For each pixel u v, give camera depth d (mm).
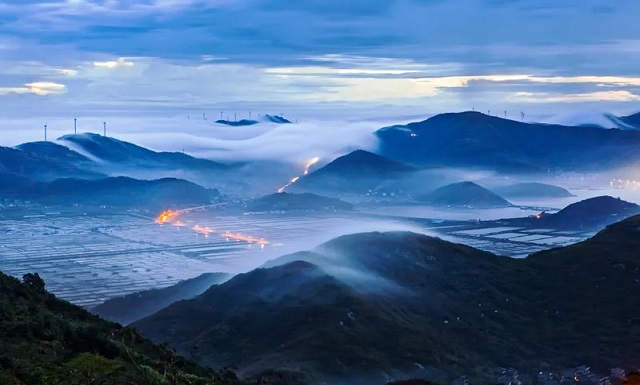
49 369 25781
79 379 25484
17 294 34812
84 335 30422
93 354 27797
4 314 30031
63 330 30625
